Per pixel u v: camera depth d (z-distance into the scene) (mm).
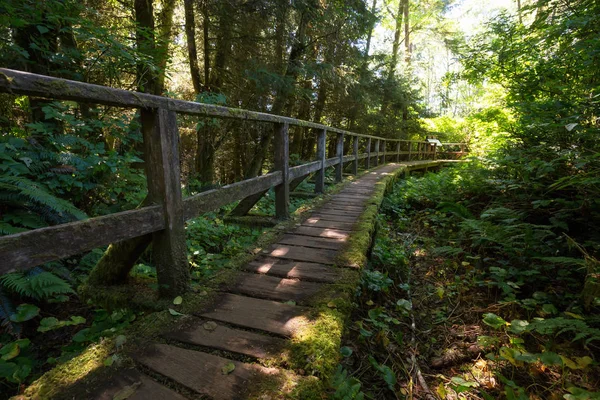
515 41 5039
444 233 4996
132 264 2010
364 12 9281
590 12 3740
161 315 1728
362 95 11414
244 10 7039
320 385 1276
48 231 1211
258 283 2158
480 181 5652
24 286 2158
